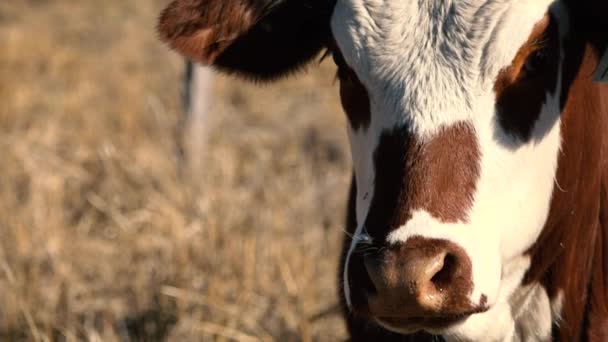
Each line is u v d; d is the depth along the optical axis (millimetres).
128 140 10211
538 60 3852
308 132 10922
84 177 9156
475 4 3818
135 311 6992
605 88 4457
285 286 6992
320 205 8703
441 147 3701
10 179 9047
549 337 4402
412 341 4477
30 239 7750
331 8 4336
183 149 9156
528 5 3822
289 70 4590
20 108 11398
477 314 4152
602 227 4473
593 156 4293
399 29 3859
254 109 11766
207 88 9266
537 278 4293
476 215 3688
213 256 7375
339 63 4074
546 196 4055
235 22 4324
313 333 6688
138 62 14195
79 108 11562
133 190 8836
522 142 3850
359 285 3654
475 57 3768
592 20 4035
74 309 7051
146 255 7785
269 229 7852
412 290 3504
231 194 8617
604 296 4500
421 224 3594
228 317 6684
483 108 3758
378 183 3736
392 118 3783
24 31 15531
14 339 6547
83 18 16953
